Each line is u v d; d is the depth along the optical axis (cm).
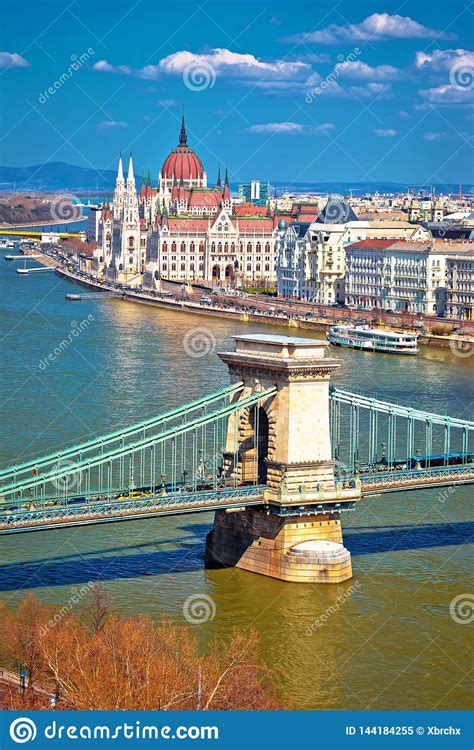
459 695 15200
